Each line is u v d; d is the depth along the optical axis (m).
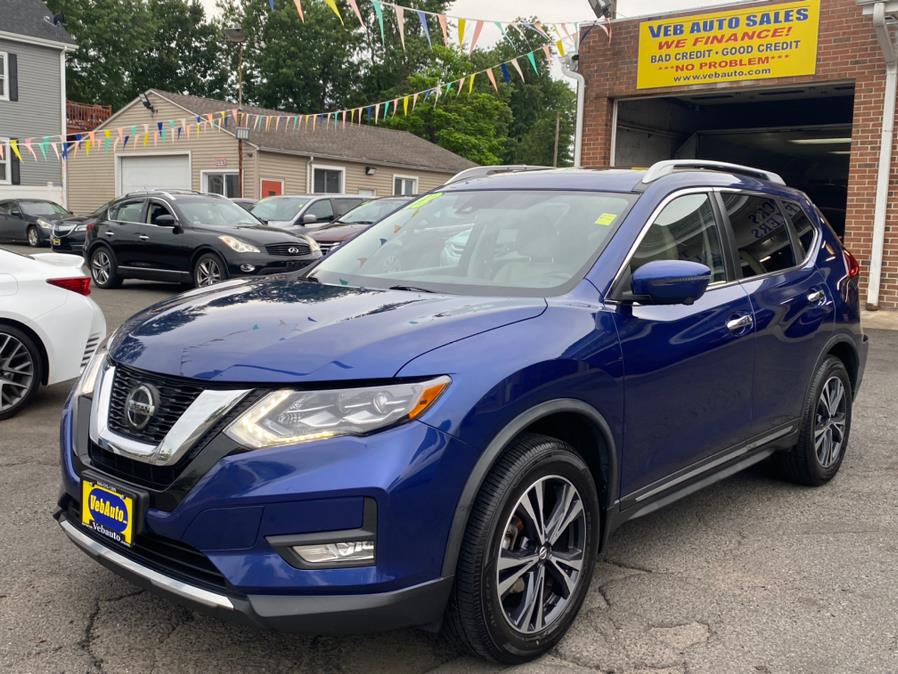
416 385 2.47
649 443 3.23
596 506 2.98
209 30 57.91
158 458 2.49
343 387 2.44
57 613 3.06
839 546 3.84
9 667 2.70
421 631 3.01
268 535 2.36
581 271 3.22
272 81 50.03
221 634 2.95
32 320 5.62
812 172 18.31
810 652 2.88
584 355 2.87
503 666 2.76
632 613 3.15
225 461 2.39
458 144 46.06
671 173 3.77
